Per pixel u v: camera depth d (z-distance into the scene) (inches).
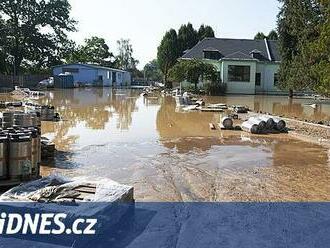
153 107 1079.6
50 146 423.2
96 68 2325.3
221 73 1855.3
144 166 405.7
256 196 316.2
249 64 1852.9
